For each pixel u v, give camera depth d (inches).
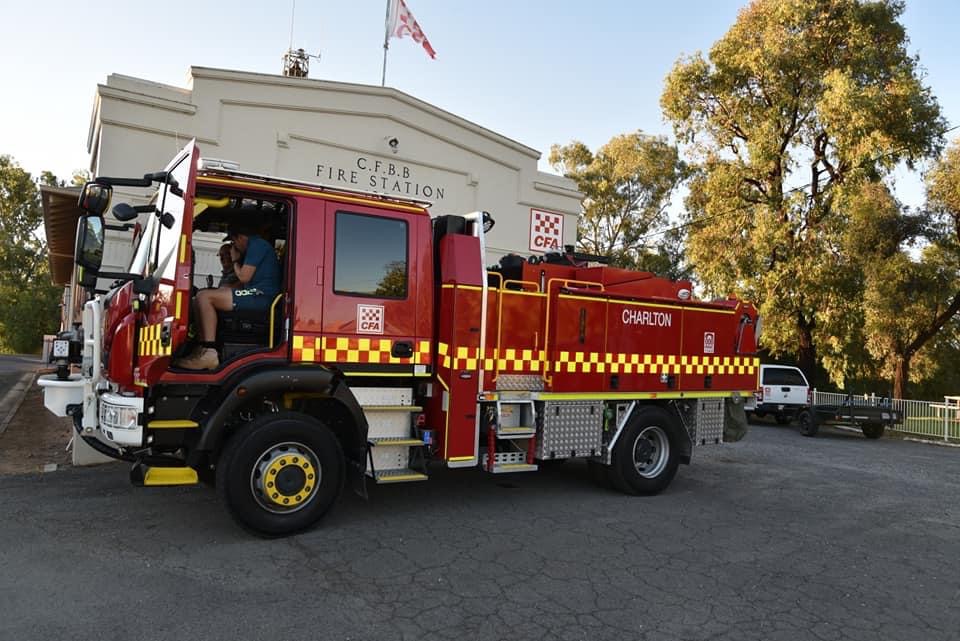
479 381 239.6
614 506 264.2
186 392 192.4
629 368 283.0
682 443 308.3
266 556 185.5
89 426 207.9
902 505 291.4
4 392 605.3
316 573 173.9
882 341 867.4
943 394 1223.5
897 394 868.0
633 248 1555.1
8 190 2218.3
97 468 297.4
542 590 168.9
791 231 836.6
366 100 431.2
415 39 529.0
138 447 190.7
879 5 799.1
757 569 193.2
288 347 204.1
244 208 225.6
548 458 259.9
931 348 993.5
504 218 514.3
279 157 400.2
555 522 235.0
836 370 938.7
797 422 766.5
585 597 165.5
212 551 188.4
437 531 217.3
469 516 238.2
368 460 220.4
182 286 181.9
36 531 203.8
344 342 213.5
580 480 313.7
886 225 812.0
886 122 763.4
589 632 145.5
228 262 237.6
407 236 228.5
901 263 796.6
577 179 1552.7
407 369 226.4
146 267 205.9
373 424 223.8
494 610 154.9
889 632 152.8
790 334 861.8
